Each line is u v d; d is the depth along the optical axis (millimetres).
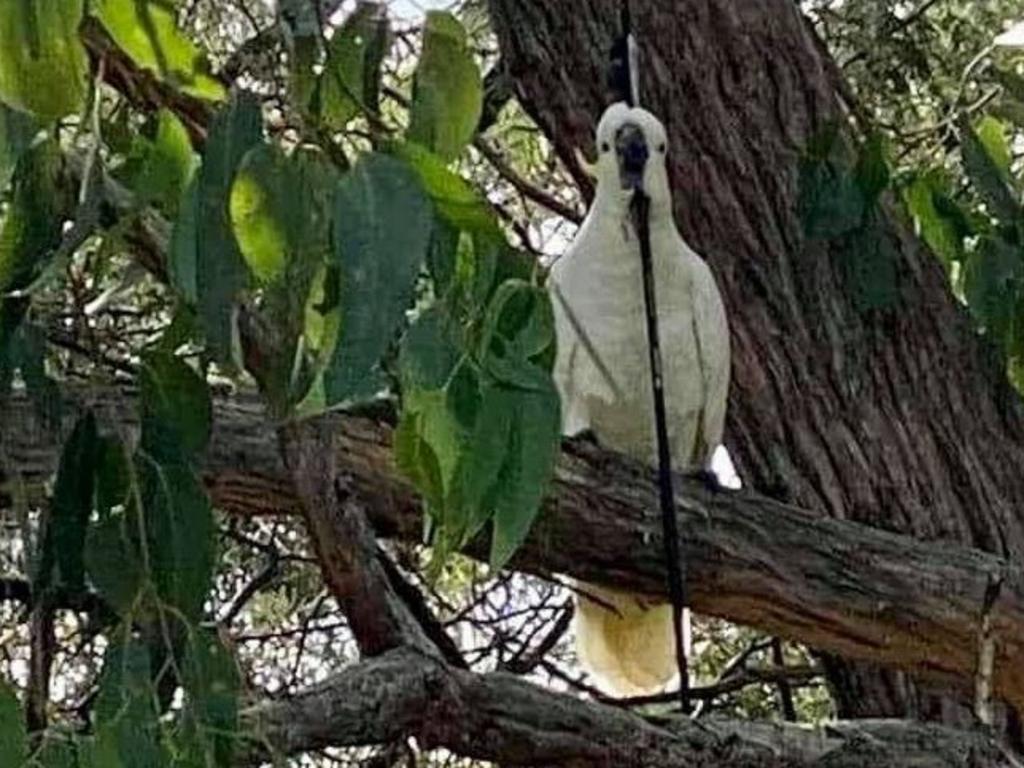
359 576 2252
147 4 1654
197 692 1576
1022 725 3064
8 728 1450
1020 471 3230
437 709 2197
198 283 1465
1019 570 2783
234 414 2426
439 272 1564
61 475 1642
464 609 4375
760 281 3289
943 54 4445
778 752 2375
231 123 1478
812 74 3297
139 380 1679
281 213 1468
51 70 1478
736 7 3275
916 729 2461
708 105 3281
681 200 3326
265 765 2020
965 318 3238
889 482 3197
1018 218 2766
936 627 2740
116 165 1850
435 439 1579
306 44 1658
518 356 1592
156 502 1630
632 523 2629
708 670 4887
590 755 2279
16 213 1564
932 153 3898
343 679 2129
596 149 3352
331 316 1481
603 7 3307
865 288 3006
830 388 3242
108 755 1472
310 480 2207
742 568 2686
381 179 1437
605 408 3416
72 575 1646
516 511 1578
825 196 2895
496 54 4020
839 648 2787
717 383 3330
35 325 1645
